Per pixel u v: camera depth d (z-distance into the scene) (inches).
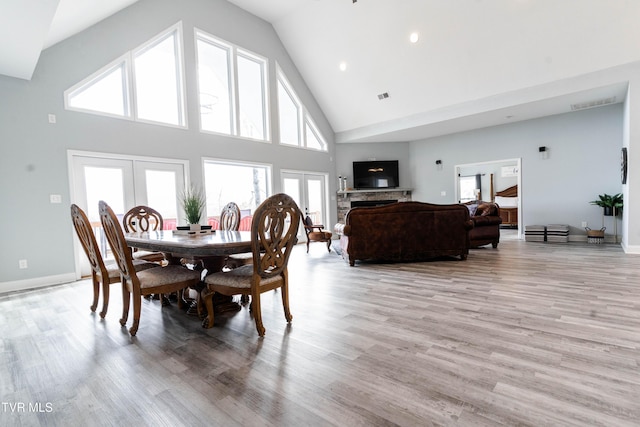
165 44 209.8
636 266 154.8
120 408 56.2
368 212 180.4
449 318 94.4
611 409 51.7
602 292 114.3
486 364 67.2
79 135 166.9
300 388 60.7
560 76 202.8
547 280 133.0
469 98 243.3
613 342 75.3
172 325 97.4
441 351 73.7
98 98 177.3
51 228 158.2
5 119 145.9
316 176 323.3
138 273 94.5
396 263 186.4
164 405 56.7
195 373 67.4
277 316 101.7
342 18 239.6
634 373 61.9
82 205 169.5
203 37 228.5
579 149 247.8
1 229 145.0
